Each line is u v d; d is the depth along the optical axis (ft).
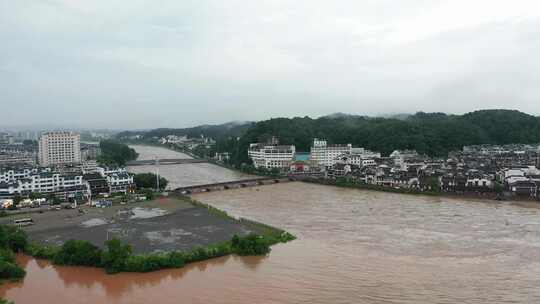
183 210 558.56
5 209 568.82
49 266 349.20
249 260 360.07
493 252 375.66
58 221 492.54
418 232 446.19
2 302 267.18
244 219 495.82
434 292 288.92
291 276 322.55
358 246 396.78
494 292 288.10
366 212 555.69
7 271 324.39
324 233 445.37
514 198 640.58
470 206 593.83
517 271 327.67
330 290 295.48
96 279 322.14
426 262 350.23
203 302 281.13
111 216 519.60
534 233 439.22
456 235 432.66
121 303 282.97
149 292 298.56
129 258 339.77
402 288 296.92
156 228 454.81
